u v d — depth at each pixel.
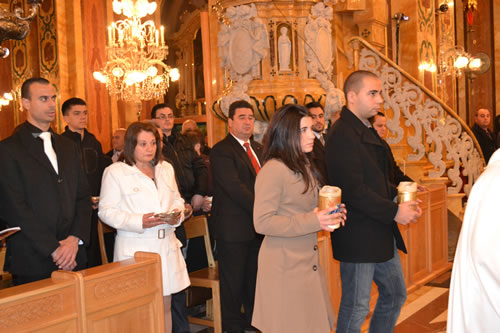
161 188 3.38
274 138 2.50
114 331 2.44
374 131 3.06
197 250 4.69
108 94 10.52
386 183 2.95
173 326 3.67
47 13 9.77
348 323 2.91
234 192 3.66
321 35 5.40
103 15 10.36
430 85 8.84
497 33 12.34
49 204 3.00
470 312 1.32
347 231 2.88
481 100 12.51
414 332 4.03
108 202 3.24
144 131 3.31
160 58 9.62
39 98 3.06
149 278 2.62
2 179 2.92
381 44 8.34
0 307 2.00
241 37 5.26
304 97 5.06
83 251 3.25
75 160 3.23
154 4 9.22
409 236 5.26
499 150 1.37
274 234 2.38
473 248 1.24
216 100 5.43
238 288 3.77
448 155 7.12
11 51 10.63
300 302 2.45
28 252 2.92
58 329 2.20
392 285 3.02
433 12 9.05
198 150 5.44
